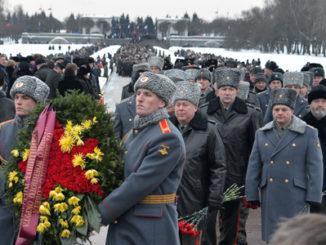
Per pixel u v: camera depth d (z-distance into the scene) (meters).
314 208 6.62
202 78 10.34
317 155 6.28
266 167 6.43
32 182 4.41
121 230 4.41
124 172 4.46
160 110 4.50
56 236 4.39
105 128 4.49
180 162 4.48
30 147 4.57
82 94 4.68
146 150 4.39
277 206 6.33
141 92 4.48
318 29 85.94
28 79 5.36
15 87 5.33
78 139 4.40
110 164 4.38
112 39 142.75
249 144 7.34
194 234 5.61
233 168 7.22
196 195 5.79
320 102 7.21
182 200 5.74
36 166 4.42
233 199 6.86
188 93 5.84
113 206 4.29
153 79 4.44
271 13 101.69
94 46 104.62
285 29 93.81
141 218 4.36
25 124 4.84
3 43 122.19
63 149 4.41
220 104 7.36
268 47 101.75
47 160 4.44
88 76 16.45
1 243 4.93
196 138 5.86
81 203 4.34
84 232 4.29
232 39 111.38
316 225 1.72
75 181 4.32
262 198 6.50
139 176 4.29
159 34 155.38
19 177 4.65
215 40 133.25
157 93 4.44
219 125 7.25
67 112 4.53
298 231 1.72
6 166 4.75
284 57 72.12
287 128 6.38
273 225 6.35
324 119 7.22
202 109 7.46
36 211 4.40
